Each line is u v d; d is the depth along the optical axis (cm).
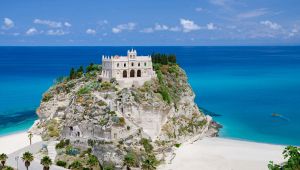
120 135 13538
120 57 16012
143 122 14938
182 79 18625
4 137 16450
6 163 12638
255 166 13500
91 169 12469
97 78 16938
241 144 16162
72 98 16388
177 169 13212
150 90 15738
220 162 13862
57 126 16075
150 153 13788
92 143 13588
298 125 19538
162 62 19325
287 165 10300
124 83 15750
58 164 12900
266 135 17738
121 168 12644
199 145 15825
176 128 16050
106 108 14262
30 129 17350
